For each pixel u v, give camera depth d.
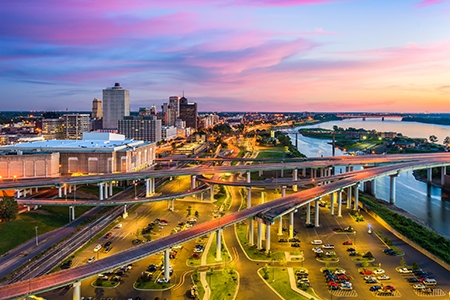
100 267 146.62
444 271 176.12
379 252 199.00
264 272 173.50
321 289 158.62
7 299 124.19
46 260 182.88
